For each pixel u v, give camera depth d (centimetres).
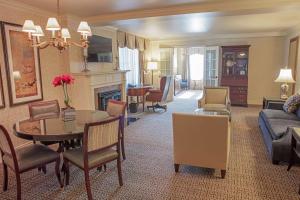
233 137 447
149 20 464
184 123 282
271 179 283
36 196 254
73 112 309
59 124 278
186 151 292
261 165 322
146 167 322
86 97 486
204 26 638
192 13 412
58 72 478
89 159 244
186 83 1182
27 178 294
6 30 362
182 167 320
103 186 273
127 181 285
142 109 734
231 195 251
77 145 318
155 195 254
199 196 251
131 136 459
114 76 586
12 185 279
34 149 273
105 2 376
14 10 377
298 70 606
